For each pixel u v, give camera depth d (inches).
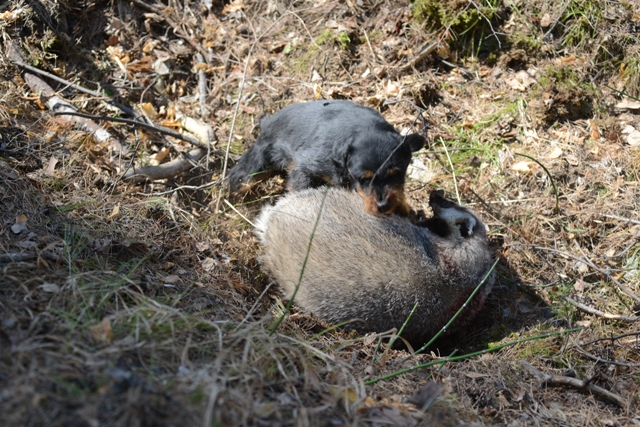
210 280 185.8
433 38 279.6
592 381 174.1
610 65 273.0
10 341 119.4
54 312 132.0
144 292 162.6
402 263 191.6
